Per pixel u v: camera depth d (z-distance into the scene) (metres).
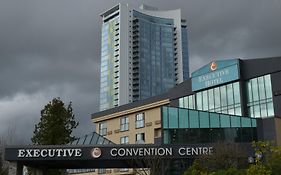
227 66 56.75
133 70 194.00
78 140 52.84
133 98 190.12
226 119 49.56
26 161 42.47
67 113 55.12
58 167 48.81
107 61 197.88
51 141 52.41
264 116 51.78
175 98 62.84
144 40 199.00
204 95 59.16
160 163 42.16
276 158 21.78
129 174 63.50
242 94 54.44
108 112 73.31
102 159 41.88
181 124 50.22
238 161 38.12
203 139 49.16
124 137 68.94
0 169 52.00
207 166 35.47
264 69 53.28
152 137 63.84
